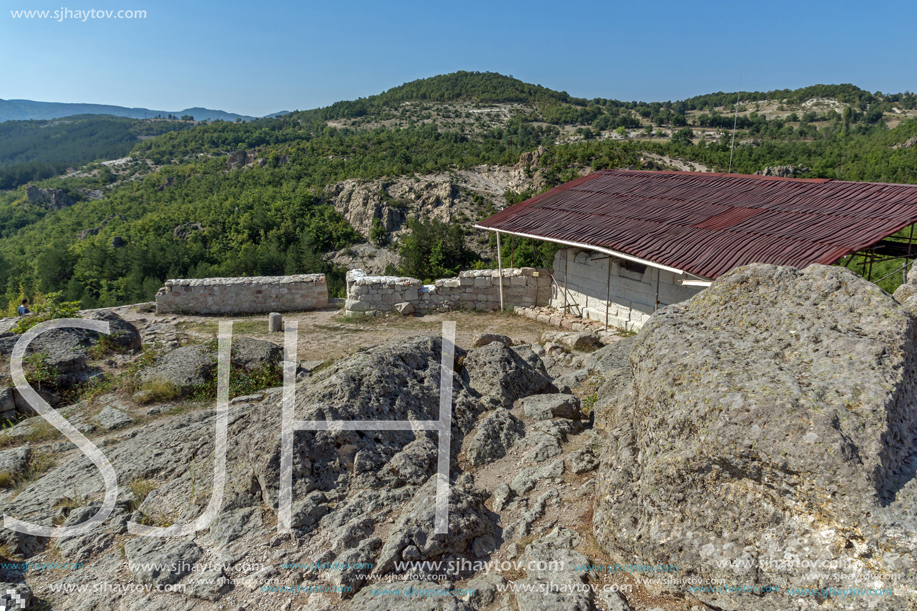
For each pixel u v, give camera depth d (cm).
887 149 6881
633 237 1055
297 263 7819
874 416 266
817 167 7006
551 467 445
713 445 285
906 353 304
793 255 834
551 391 645
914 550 229
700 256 920
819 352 317
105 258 7594
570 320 1296
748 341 344
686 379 329
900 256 1042
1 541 422
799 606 250
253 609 329
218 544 388
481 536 373
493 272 1466
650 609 297
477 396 582
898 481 257
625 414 409
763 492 275
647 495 320
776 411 276
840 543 248
